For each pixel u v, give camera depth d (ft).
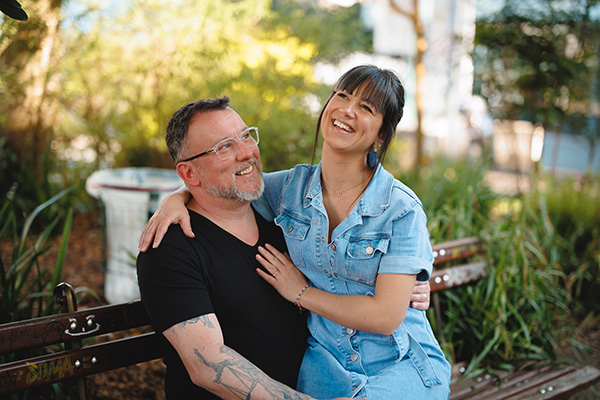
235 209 6.08
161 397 8.09
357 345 6.08
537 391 7.73
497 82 17.69
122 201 10.34
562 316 10.84
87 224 15.51
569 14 16.22
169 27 15.61
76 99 15.72
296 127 16.40
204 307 5.43
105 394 8.03
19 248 8.30
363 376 5.88
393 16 24.71
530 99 17.33
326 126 5.84
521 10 16.71
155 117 15.93
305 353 6.29
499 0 17.20
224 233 5.95
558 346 10.56
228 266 5.82
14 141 14.99
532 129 17.83
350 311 5.64
